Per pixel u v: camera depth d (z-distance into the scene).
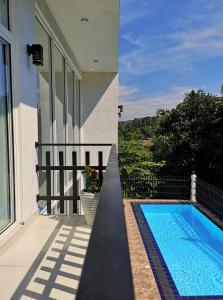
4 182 2.95
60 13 5.06
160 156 16.22
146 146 17.36
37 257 2.63
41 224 3.57
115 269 0.64
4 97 2.96
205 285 4.64
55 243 2.96
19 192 3.21
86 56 7.90
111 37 6.34
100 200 1.15
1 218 2.86
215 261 5.62
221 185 13.43
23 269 2.40
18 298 1.99
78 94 9.40
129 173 14.28
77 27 5.75
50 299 1.98
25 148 3.36
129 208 8.85
